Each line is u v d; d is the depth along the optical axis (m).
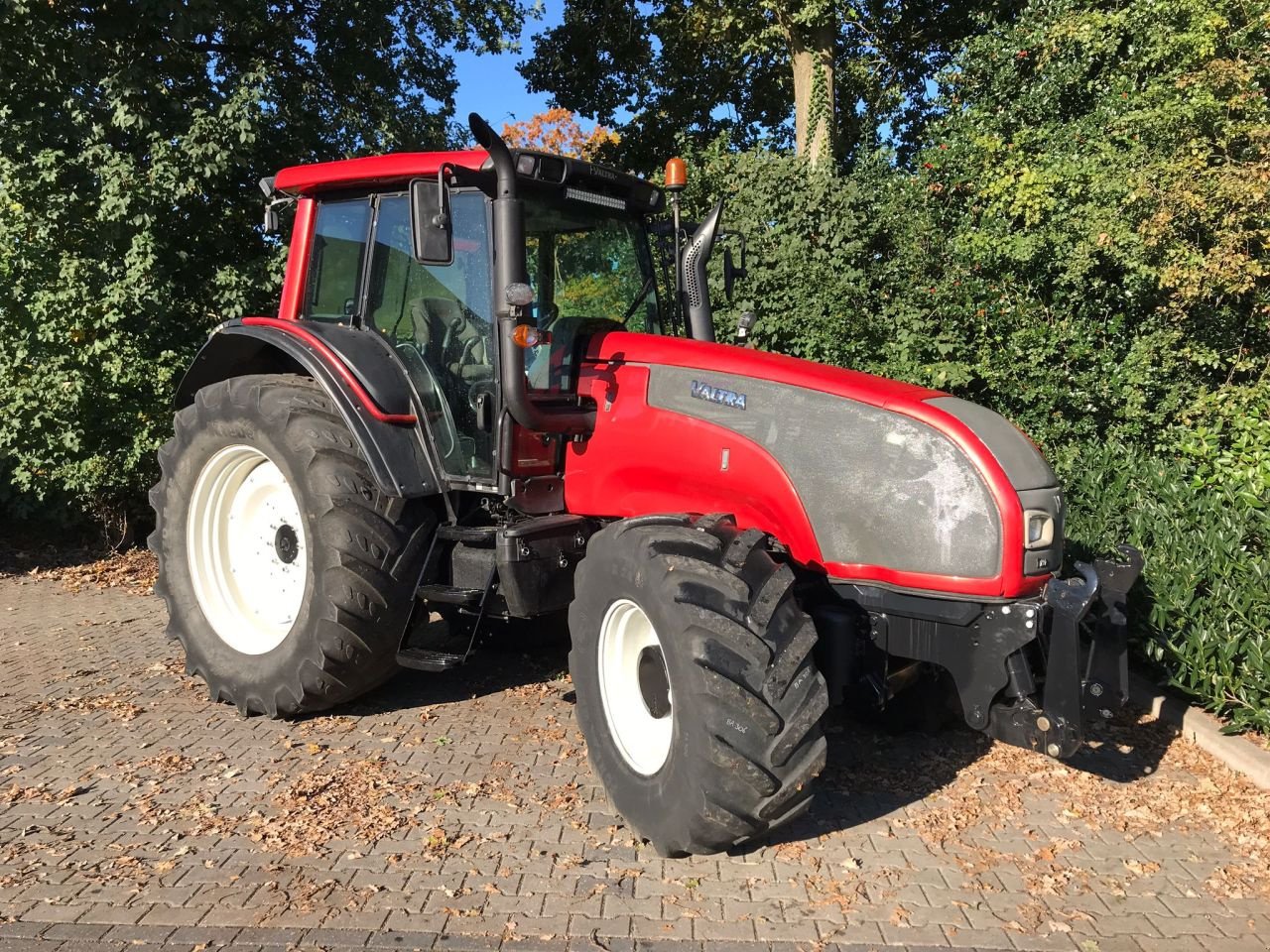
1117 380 7.19
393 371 4.37
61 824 3.41
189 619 4.77
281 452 4.32
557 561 4.06
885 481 3.29
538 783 3.78
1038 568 3.15
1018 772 3.97
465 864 3.15
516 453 4.02
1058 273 7.73
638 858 3.21
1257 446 6.18
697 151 12.30
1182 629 4.52
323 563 4.14
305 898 2.92
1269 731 4.09
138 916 2.81
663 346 3.96
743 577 3.09
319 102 10.59
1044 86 8.75
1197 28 7.13
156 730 4.34
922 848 3.32
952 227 8.70
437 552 4.37
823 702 3.00
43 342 7.94
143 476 8.37
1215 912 2.94
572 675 3.59
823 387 3.48
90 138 7.83
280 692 4.32
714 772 2.90
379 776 3.83
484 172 3.71
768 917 2.86
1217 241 6.68
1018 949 2.72
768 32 12.39
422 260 3.61
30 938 2.69
